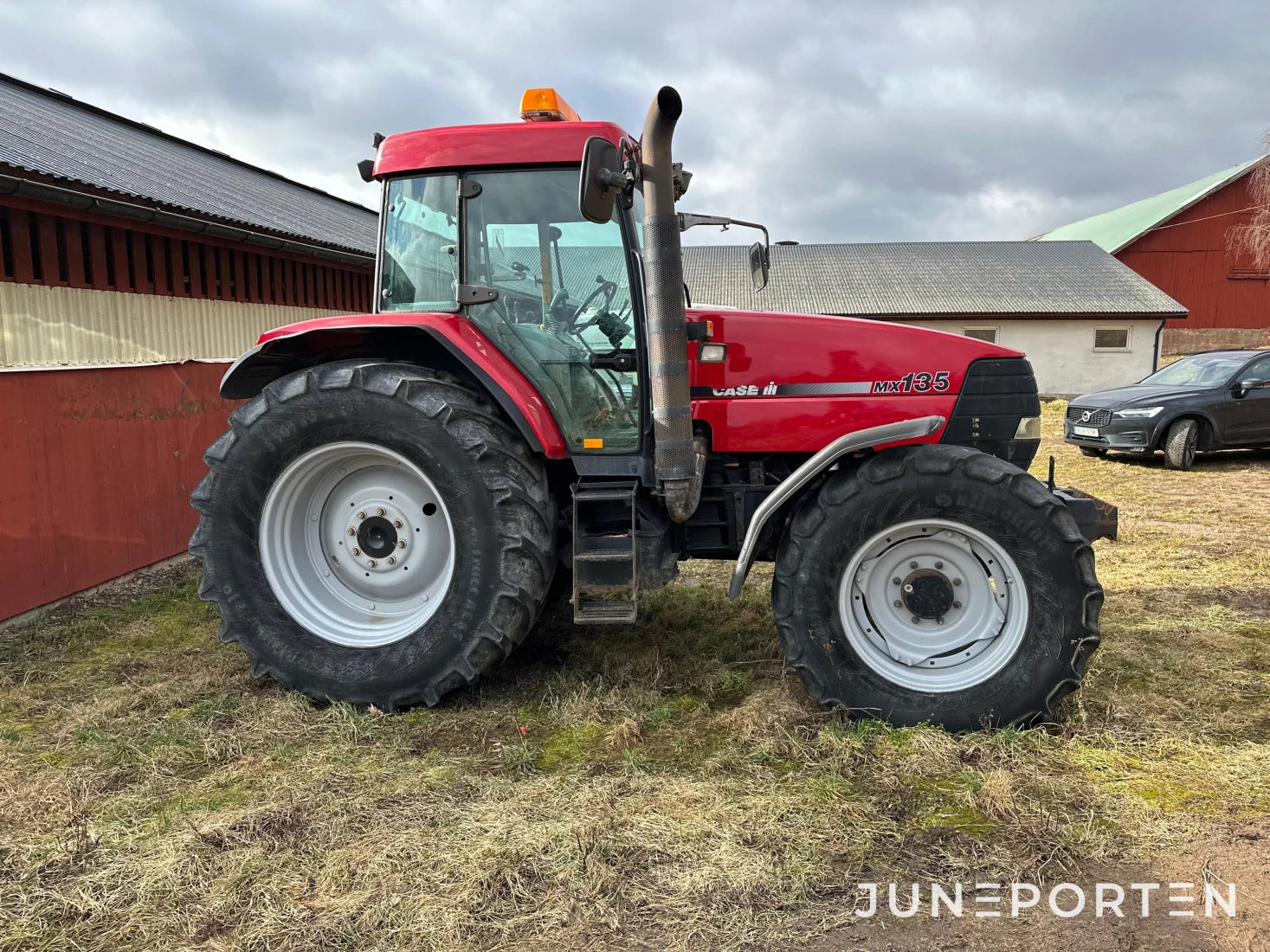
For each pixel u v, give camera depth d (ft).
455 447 9.39
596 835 7.11
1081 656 8.86
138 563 15.90
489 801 7.76
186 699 10.22
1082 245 77.77
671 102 8.17
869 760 8.48
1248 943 5.86
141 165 20.98
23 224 14.03
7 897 6.46
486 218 10.07
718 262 77.51
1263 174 69.05
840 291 69.82
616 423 10.09
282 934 6.01
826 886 6.53
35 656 11.81
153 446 16.39
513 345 10.12
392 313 10.12
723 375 10.41
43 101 24.98
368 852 6.94
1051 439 38.37
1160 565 16.49
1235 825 7.29
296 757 8.73
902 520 9.14
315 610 10.26
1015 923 6.13
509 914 6.23
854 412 10.30
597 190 8.31
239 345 20.48
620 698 10.11
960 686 9.16
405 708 9.87
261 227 19.84
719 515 10.85
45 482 13.55
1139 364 63.87
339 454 9.95
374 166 10.34
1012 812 7.47
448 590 9.62
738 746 8.84
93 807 7.75
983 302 65.98
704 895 6.41
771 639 12.23
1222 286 81.25
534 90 10.48
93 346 15.70
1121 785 7.95
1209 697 10.07
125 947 5.94
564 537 10.91
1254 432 29.55
